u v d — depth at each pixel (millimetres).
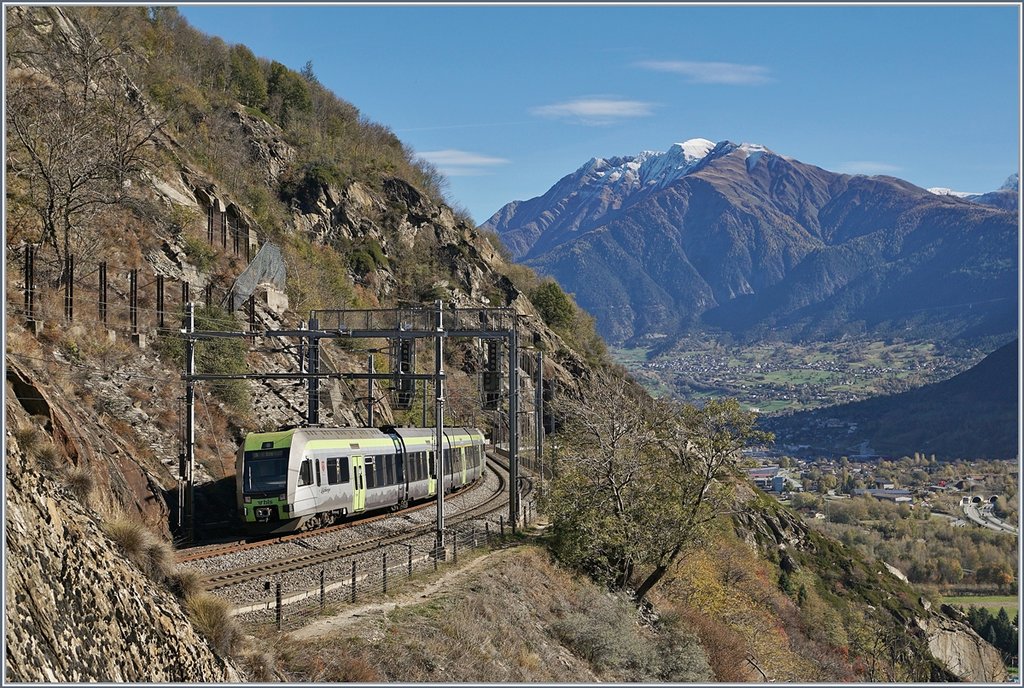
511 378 42969
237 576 26078
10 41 54000
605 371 100438
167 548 19984
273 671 19516
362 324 81000
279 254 64000
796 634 57156
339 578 27453
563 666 29719
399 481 42562
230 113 99625
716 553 60094
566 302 115312
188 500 33094
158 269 52375
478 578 31422
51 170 45062
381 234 102688
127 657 16250
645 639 37188
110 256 48812
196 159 76188
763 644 50594
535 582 34906
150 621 17344
